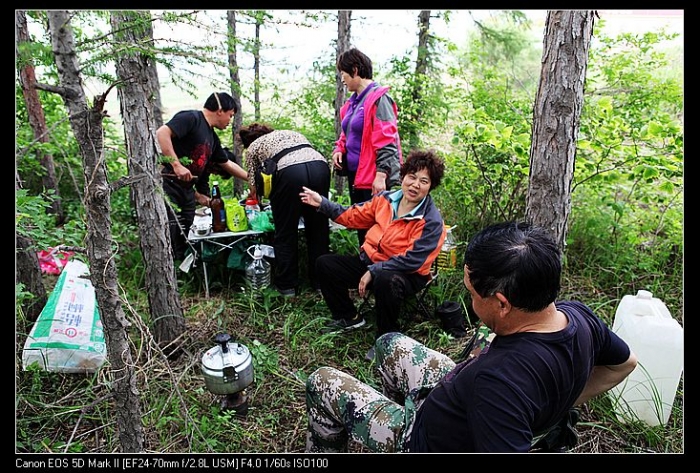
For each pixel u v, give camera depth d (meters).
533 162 2.59
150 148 2.47
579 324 1.30
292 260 3.38
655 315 2.30
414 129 4.85
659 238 4.05
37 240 2.41
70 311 2.45
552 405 1.22
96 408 2.24
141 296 3.27
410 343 1.87
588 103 3.83
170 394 2.26
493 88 4.62
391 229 2.83
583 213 4.14
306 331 3.00
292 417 2.33
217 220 3.42
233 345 2.25
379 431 1.53
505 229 1.23
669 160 3.24
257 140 3.39
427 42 5.12
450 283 3.39
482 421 1.16
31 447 2.05
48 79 1.66
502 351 1.22
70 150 4.43
